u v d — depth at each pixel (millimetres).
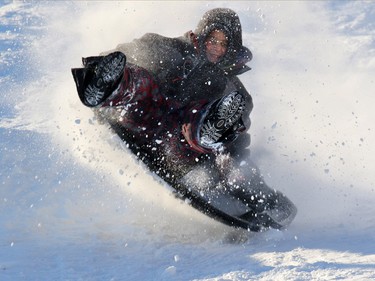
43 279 6695
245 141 8742
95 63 6984
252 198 8422
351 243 7367
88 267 7070
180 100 8031
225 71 8492
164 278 6559
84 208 9055
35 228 8391
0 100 14516
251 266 6637
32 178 9695
